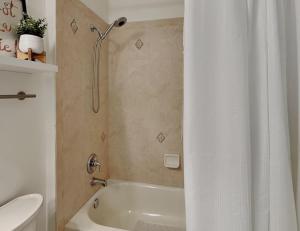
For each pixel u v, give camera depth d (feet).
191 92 2.14
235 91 2.03
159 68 6.28
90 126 5.46
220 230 2.10
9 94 3.14
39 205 3.03
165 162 6.36
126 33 6.42
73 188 4.68
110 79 6.60
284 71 2.11
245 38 2.05
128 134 6.62
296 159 2.29
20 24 3.06
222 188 2.11
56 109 3.96
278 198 2.05
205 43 2.13
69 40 4.35
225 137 2.09
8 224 2.64
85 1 5.03
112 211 6.26
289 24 2.24
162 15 6.18
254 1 2.15
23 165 3.43
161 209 6.35
